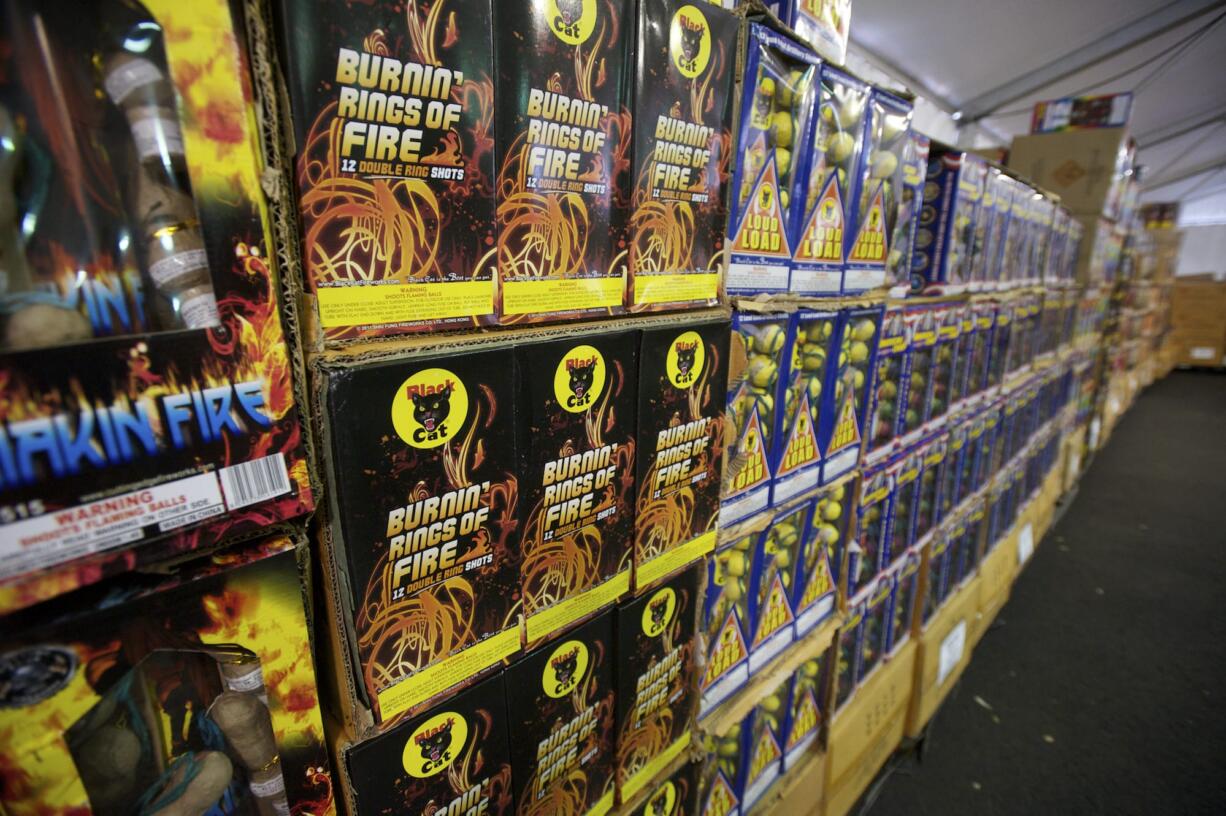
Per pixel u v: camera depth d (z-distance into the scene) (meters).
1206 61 5.38
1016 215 2.27
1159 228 8.91
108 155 0.43
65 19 0.39
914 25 3.67
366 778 0.64
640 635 0.96
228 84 0.42
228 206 0.43
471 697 0.72
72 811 0.44
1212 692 2.68
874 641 1.95
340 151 0.50
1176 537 4.29
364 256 0.53
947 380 1.95
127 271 0.44
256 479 0.48
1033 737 2.40
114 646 0.43
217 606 0.48
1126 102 3.41
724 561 1.17
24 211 0.39
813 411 1.29
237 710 0.53
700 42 0.80
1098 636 3.10
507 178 0.63
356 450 0.54
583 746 0.92
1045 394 3.39
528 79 0.62
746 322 1.01
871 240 1.33
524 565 0.74
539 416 0.71
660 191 0.80
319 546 0.58
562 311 0.72
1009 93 4.96
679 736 1.12
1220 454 6.27
